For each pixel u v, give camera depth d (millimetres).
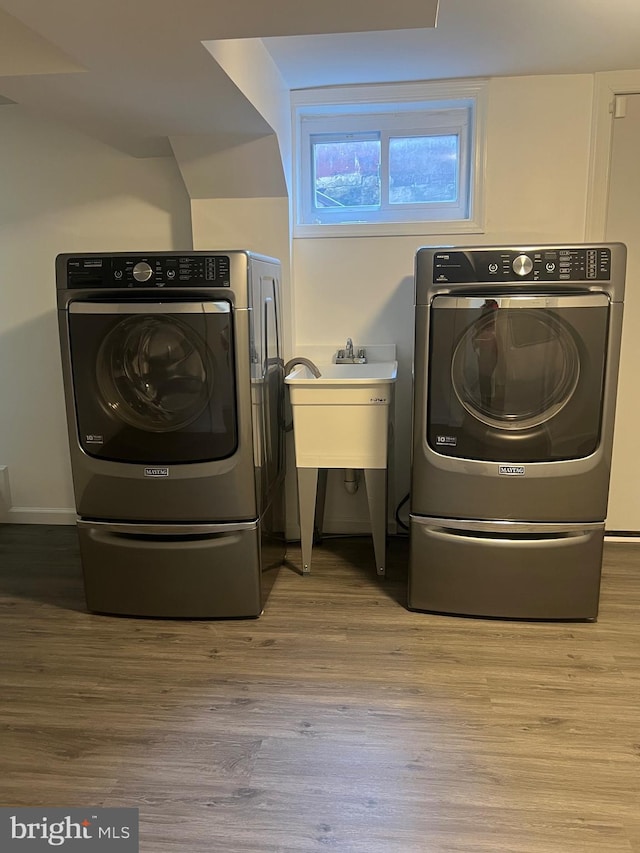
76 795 1501
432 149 2820
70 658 2066
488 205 2732
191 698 1854
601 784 1516
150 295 2070
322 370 2775
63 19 1483
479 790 1502
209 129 2379
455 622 2258
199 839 1376
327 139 2871
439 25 2082
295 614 2330
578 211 2693
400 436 2971
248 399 2115
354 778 1543
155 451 2168
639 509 2928
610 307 1999
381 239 2824
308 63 2430
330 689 1887
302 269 2885
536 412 2100
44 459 3225
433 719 1749
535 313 2029
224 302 2043
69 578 2660
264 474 2373
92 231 2934
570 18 2033
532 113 2639
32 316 3059
